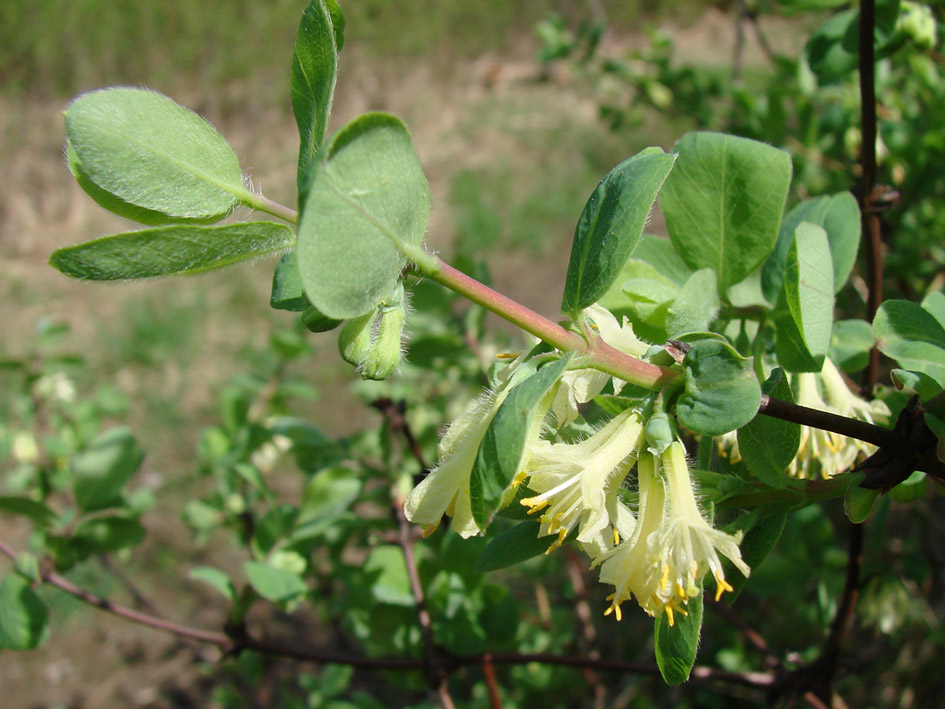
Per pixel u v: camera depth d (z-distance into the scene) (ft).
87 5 3.57
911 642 0.89
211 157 0.27
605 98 2.67
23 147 3.20
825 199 0.46
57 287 2.67
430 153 3.25
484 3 4.02
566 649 0.97
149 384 2.17
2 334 2.38
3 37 3.46
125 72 3.67
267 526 0.70
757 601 1.03
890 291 0.71
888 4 0.57
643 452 0.31
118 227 3.05
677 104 1.20
